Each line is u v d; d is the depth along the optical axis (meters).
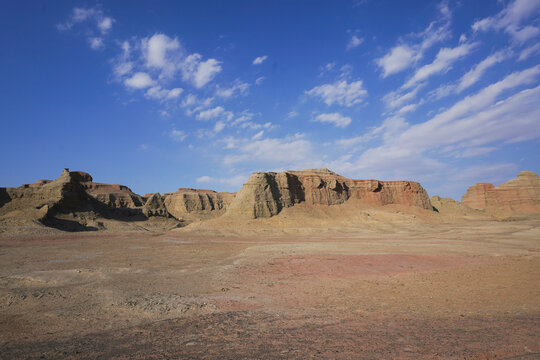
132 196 138.25
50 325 10.55
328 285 17.47
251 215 80.19
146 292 15.76
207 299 14.21
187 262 27.62
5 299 14.20
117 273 21.66
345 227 77.06
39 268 23.94
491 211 137.25
